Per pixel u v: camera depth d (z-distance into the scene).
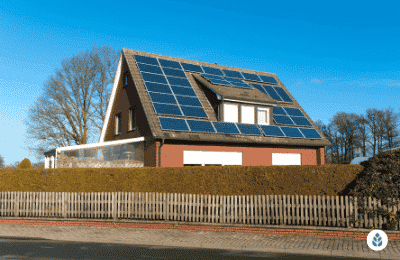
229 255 7.34
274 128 20.67
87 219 11.11
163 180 11.95
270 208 9.99
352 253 7.39
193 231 10.05
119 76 22.92
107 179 12.29
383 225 8.86
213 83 20.86
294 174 10.91
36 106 33.59
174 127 17.22
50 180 12.52
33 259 6.86
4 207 12.05
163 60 22.77
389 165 9.36
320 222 9.43
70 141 35.09
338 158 53.81
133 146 18.88
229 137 18.33
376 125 50.31
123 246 8.27
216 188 11.52
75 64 35.19
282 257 7.21
